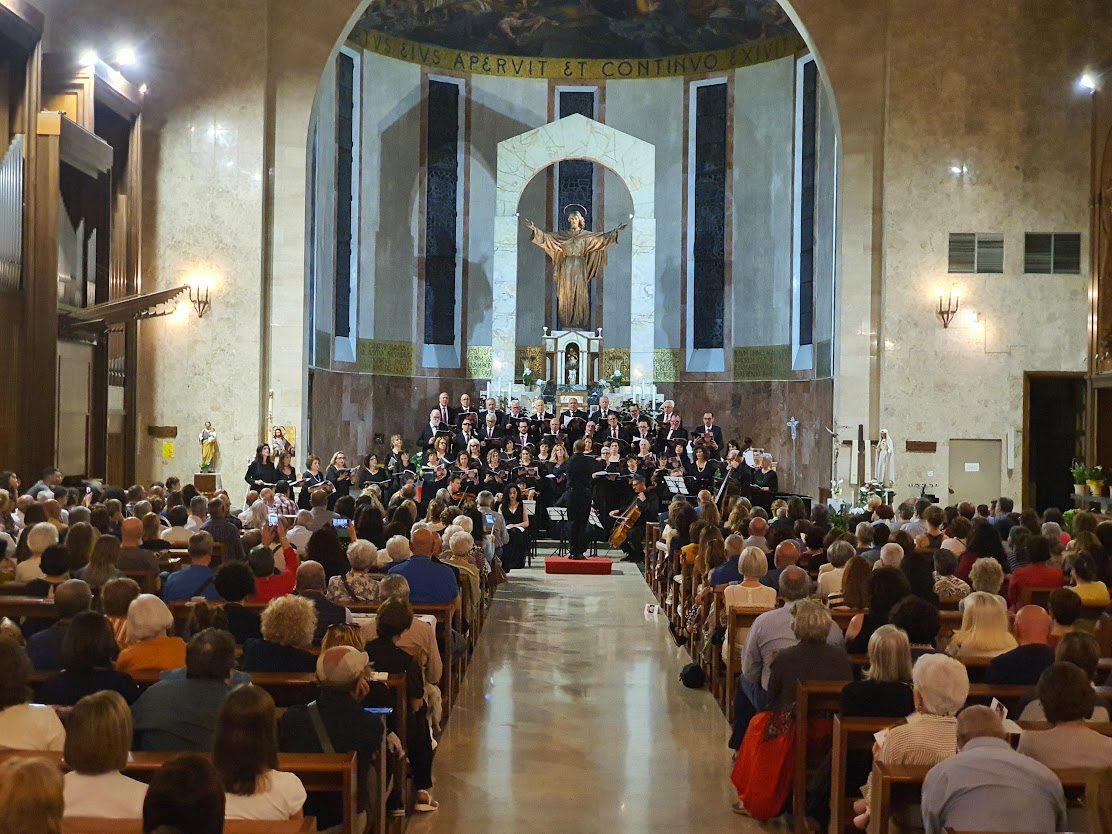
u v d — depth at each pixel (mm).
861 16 21172
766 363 29688
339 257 28078
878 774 5113
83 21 20719
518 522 19219
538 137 29234
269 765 4316
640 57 31031
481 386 30844
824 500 25953
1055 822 4398
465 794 7652
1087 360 20531
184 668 5578
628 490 21938
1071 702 4770
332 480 19281
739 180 30219
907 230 20766
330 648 5617
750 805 7141
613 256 31438
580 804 7473
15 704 4871
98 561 8406
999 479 20641
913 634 6641
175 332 20859
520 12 29625
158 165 20828
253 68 20891
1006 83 20688
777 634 7688
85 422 18375
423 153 30328
